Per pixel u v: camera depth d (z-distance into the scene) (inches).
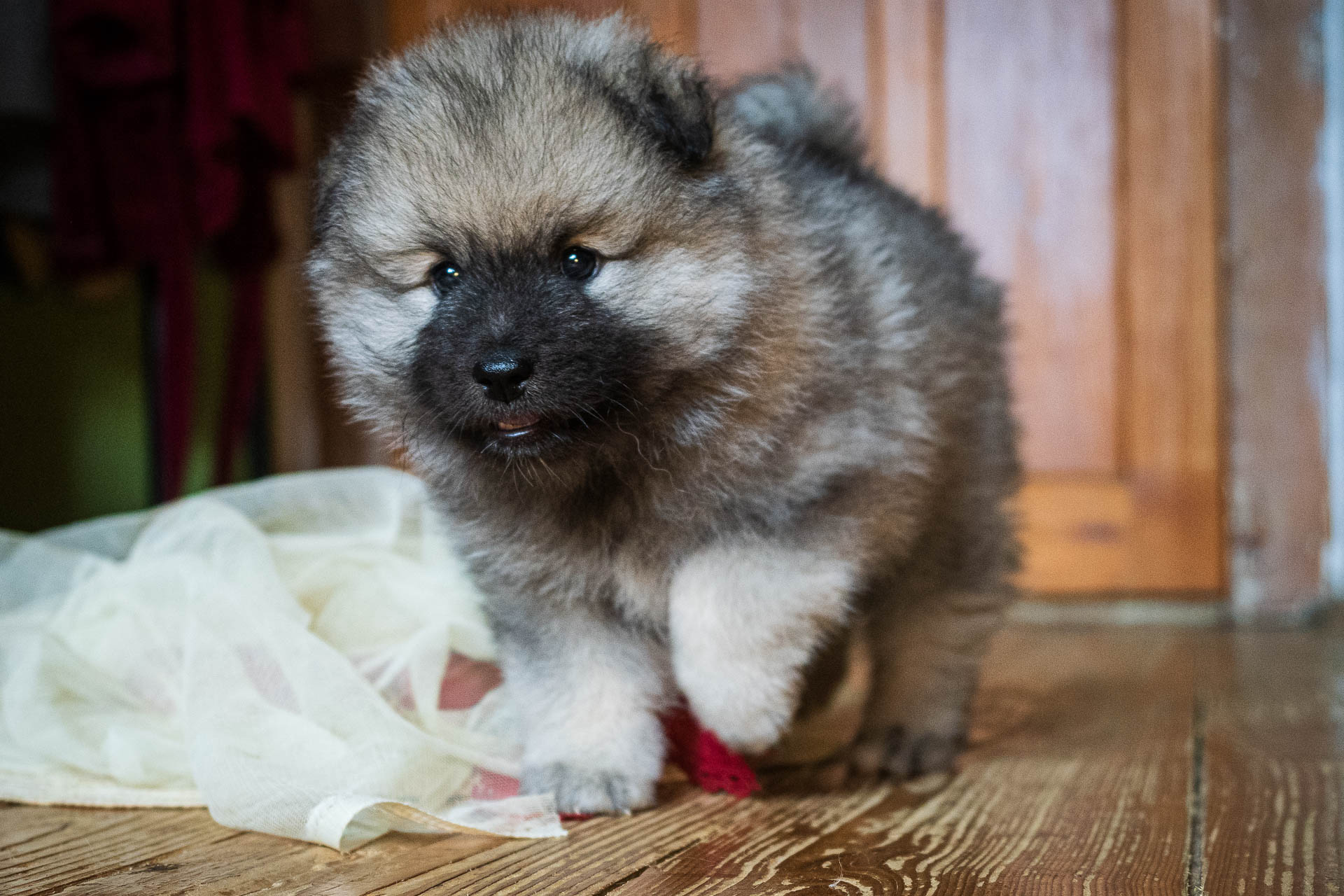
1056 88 42.9
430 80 23.5
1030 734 28.4
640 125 22.7
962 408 27.1
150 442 39.7
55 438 43.9
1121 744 27.3
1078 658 36.3
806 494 23.2
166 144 36.3
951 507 26.8
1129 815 23.1
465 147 22.3
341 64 43.0
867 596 26.1
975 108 43.2
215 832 22.7
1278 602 43.2
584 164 22.3
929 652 26.6
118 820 23.3
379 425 24.7
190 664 24.1
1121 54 42.6
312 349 44.5
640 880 20.6
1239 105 42.7
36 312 43.4
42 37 34.7
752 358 23.0
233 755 22.9
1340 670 34.1
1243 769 25.3
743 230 23.2
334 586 26.3
